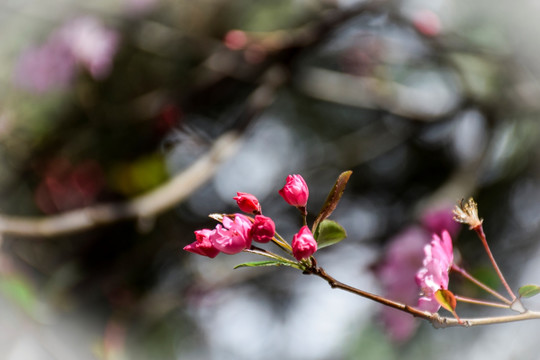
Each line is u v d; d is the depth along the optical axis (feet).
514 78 4.83
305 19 5.72
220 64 5.59
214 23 5.88
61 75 5.66
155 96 5.88
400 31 5.73
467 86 4.95
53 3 5.64
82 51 5.58
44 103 5.73
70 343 4.60
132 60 6.02
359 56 5.98
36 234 3.93
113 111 5.85
